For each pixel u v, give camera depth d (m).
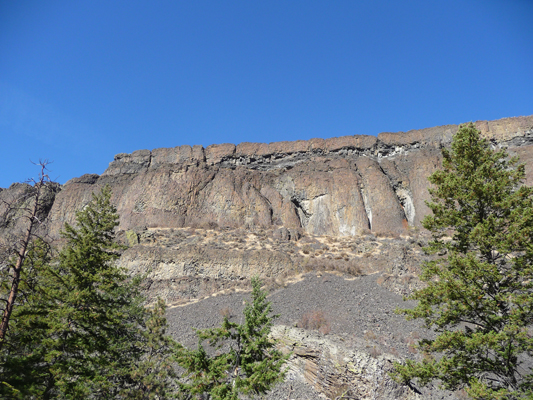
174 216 65.12
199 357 16.67
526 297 14.26
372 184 65.62
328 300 38.16
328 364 25.70
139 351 23.69
